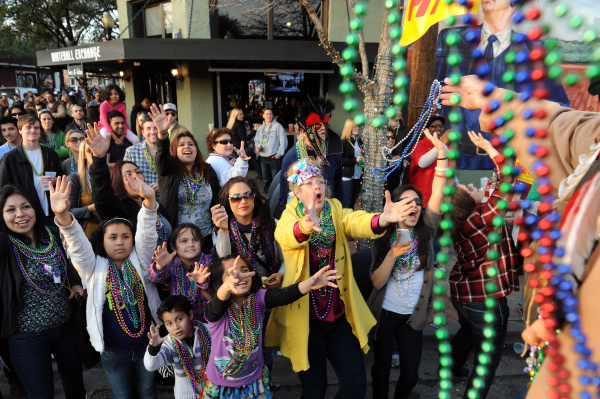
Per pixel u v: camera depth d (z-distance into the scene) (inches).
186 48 354.9
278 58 362.6
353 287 106.6
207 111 419.2
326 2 396.8
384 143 158.1
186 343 105.3
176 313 101.2
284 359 152.3
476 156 292.5
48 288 107.8
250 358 96.6
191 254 116.0
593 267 36.0
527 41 37.8
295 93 439.2
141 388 111.6
